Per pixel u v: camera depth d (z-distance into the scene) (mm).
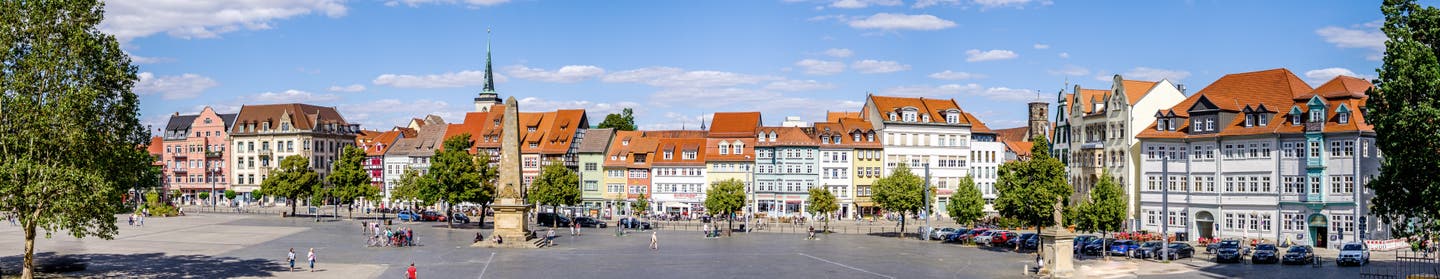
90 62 63562
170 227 127062
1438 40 59188
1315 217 104000
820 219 158250
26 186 59500
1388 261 86000
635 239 113125
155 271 76875
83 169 62188
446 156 130250
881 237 118500
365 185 152875
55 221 60250
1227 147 111000
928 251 97688
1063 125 150625
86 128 62844
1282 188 106312
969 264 85188
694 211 173125
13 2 62219
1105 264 84188
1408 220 61312
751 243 107812
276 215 163750
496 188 140000
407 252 94938
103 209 63219
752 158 171125
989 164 179500
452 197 128250
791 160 169625
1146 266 82688
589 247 101875
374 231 105812
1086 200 100750
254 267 80625
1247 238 108750
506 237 101938
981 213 114250
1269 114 108375
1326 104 103688
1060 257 75562
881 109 172750
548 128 192750
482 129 199000
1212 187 112250
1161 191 116938
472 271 79688
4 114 61312
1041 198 94062
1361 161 100750
